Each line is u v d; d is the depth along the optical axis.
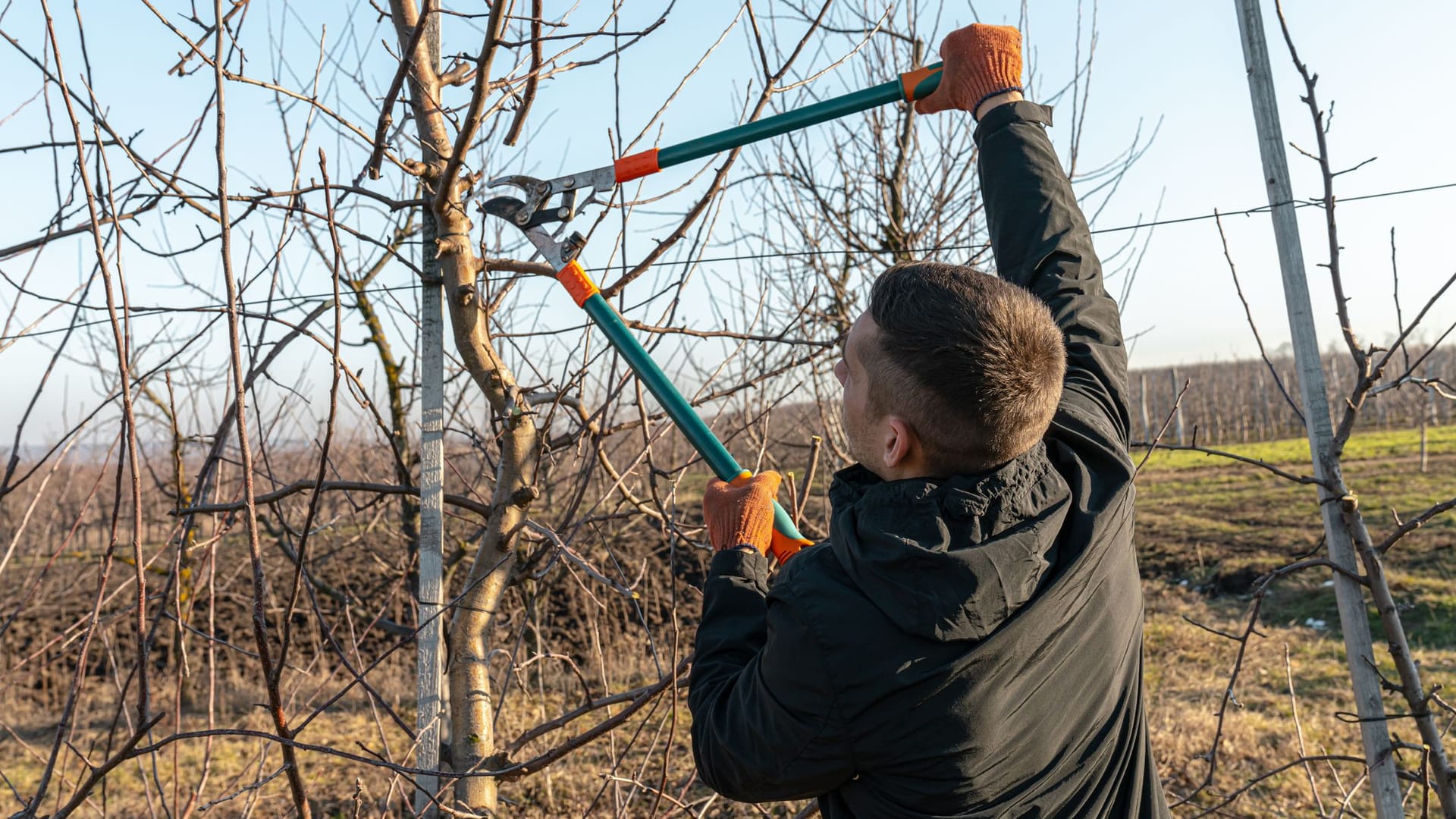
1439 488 13.16
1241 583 9.74
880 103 1.47
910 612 0.96
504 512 2.03
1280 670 7.00
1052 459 1.17
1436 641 7.28
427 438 1.88
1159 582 10.37
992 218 1.41
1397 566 9.31
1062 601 1.03
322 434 3.58
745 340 2.86
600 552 6.09
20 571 6.77
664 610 7.17
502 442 2.08
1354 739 5.66
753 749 1.05
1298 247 1.98
